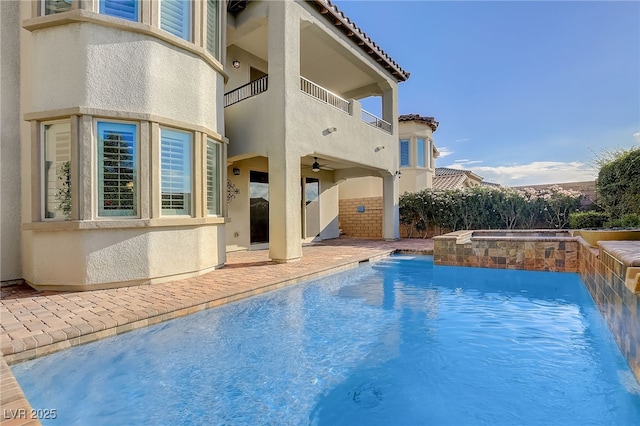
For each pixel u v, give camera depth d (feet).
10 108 25.67
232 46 46.70
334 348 17.79
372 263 41.22
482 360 16.48
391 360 16.48
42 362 14.49
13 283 25.73
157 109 26.21
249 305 24.09
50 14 24.30
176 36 27.63
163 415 12.20
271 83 36.65
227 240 46.91
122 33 24.82
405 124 83.05
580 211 54.24
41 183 24.40
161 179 26.81
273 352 17.21
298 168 37.35
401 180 82.43
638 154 38.70
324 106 41.73
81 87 23.45
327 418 12.02
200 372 15.19
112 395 13.43
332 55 50.26
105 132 24.35
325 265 34.37
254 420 11.94
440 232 67.97
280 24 36.11
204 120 30.25
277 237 36.42
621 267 15.11
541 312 23.76
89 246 23.49
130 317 17.70
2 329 15.83
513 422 11.64
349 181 79.77
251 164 50.75
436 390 13.80
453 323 21.61
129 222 24.54
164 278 26.50
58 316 17.80
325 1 39.63
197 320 20.66
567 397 13.17
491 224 62.13
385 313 23.44
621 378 14.43
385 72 56.39
